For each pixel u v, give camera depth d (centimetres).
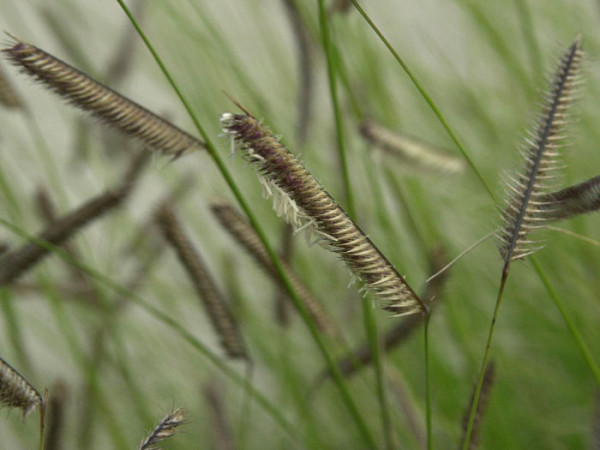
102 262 45
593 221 48
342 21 43
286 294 35
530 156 30
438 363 44
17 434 44
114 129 32
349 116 39
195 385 47
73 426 39
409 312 30
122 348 43
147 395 46
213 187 48
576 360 46
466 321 43
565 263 44
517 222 30
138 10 44
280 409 47
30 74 31
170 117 44
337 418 45
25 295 39
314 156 45
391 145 36
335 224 29
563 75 30
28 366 39
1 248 35
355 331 43
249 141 29
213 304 35
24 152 47
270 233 47
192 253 35
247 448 46
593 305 45
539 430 44
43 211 39
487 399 32
